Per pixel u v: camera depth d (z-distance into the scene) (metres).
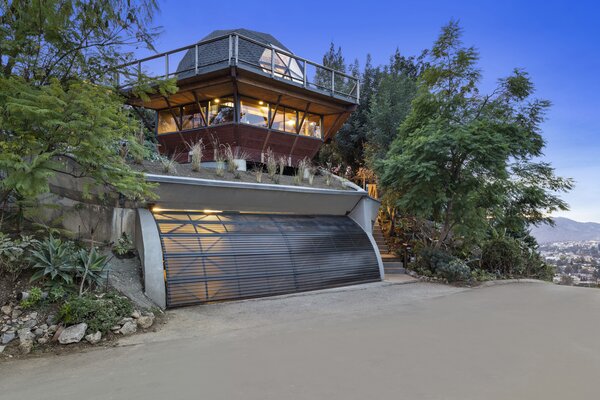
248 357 3.94
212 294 7.31
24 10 5.11
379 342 4.52
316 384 3.12
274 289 8.32
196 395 2.92
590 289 10.00
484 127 10.48
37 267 5.59
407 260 13.18
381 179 12.42
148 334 5.07
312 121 17.17
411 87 20.83
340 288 9.36
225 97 14.50
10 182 4.52
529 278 13.62
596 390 2.97
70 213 7.30
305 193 10.30
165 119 16.06
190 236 7.70
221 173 9.89
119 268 6.85
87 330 4.72
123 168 5.94
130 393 3.00
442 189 11.24
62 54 5.75
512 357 3.89
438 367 3.56
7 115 4.69
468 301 7.77
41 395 3.02
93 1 5.57
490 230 13.85
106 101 5.64
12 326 4.60
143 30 6.24
